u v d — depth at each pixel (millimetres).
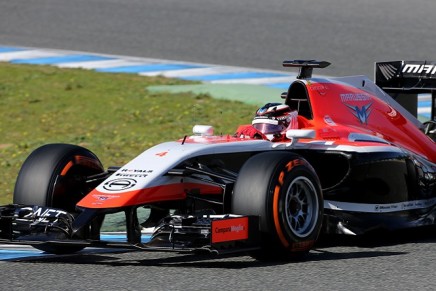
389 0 82062
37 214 23719
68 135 47906
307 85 28328
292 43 69125
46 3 83500
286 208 22922
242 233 22328
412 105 33375
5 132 49094
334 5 80312
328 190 26703
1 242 22984
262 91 55812
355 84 30047
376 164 26719
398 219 27062
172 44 70250
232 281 20844
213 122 49375
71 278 21391
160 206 25500
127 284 20641
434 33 70562
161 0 84000
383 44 67750
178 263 23281
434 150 30438
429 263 22938
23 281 21156
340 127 28125
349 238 27312
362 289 20016
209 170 25172
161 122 50125
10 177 38719
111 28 75375
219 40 70750
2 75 62406
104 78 61281
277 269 22203
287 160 23250
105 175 25469
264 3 81750
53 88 58938
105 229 29281
